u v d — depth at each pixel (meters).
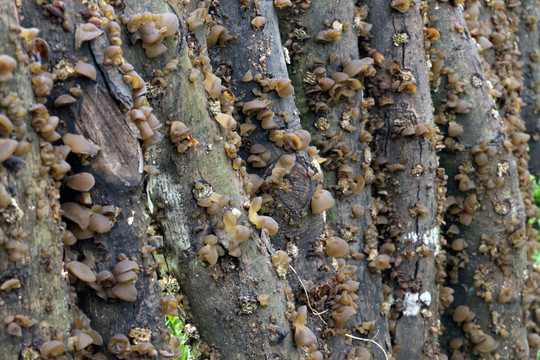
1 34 1.69
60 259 1.92
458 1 4.05
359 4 3.64
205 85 2.45
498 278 4.16
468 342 4.21
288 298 2.64
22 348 1.78
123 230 2.12
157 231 2.51
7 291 1.73
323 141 3.20
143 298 2.18
